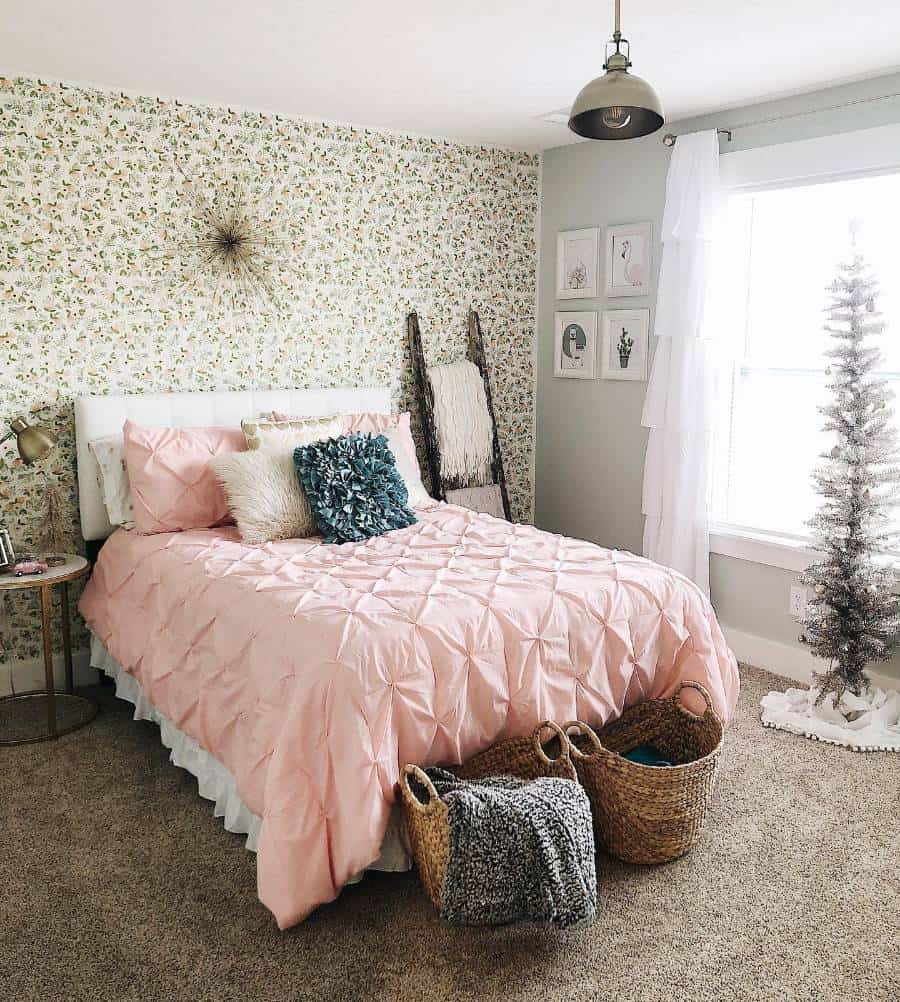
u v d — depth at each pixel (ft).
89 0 8.78
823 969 6.83
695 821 8.09
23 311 11.66
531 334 16.99
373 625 7.85
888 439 10.68
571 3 8.86
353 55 10.57
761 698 12.14
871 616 10.92
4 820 9.00
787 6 8.95
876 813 9.12
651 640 9.42
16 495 11.84
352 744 7.23
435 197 15.28
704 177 13.02
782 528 13.33
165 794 9.53
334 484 11.17
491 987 6.64
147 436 11.49
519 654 8.31
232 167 13.07
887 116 11.28
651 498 14.21
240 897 7.73
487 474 15.92
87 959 6.95
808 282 12.76
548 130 14.61
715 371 13.38
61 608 12.43
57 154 11.64
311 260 14.05
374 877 8.01
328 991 6.60
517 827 6.81
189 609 9.52
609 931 7.27
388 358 15.19
